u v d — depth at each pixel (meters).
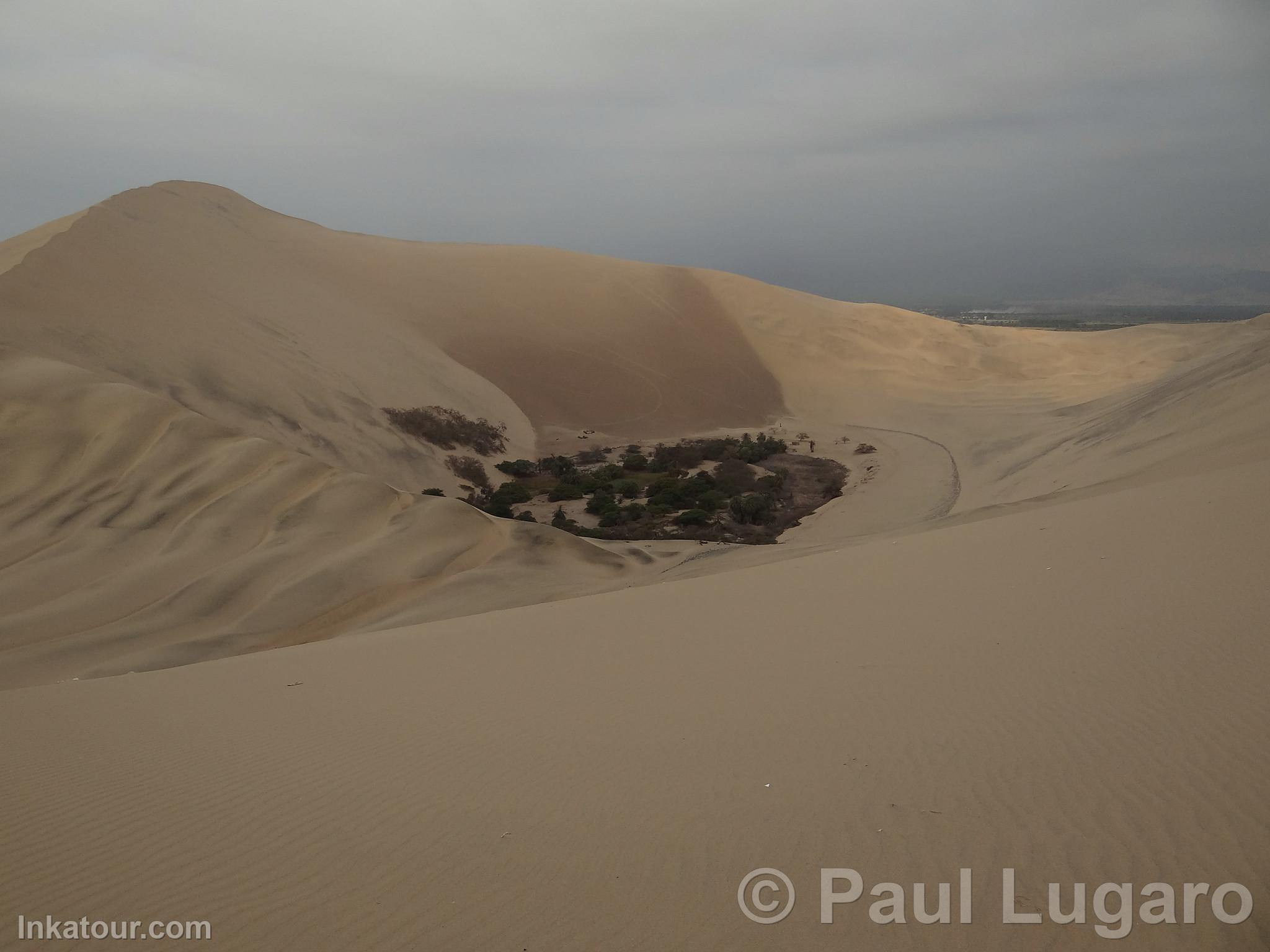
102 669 15.25
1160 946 3.00
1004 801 4.02
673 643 8.37
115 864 4.17
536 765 5.02
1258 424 22.00
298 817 4.54
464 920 3.42
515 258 86.50
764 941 3.16
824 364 76.25
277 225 81.12
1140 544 10.03
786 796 4.27
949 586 9.44
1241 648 5.80
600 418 62.59
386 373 54.78
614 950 3.16
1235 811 3.72
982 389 71.12
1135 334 83.19
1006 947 3.05
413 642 10.52
